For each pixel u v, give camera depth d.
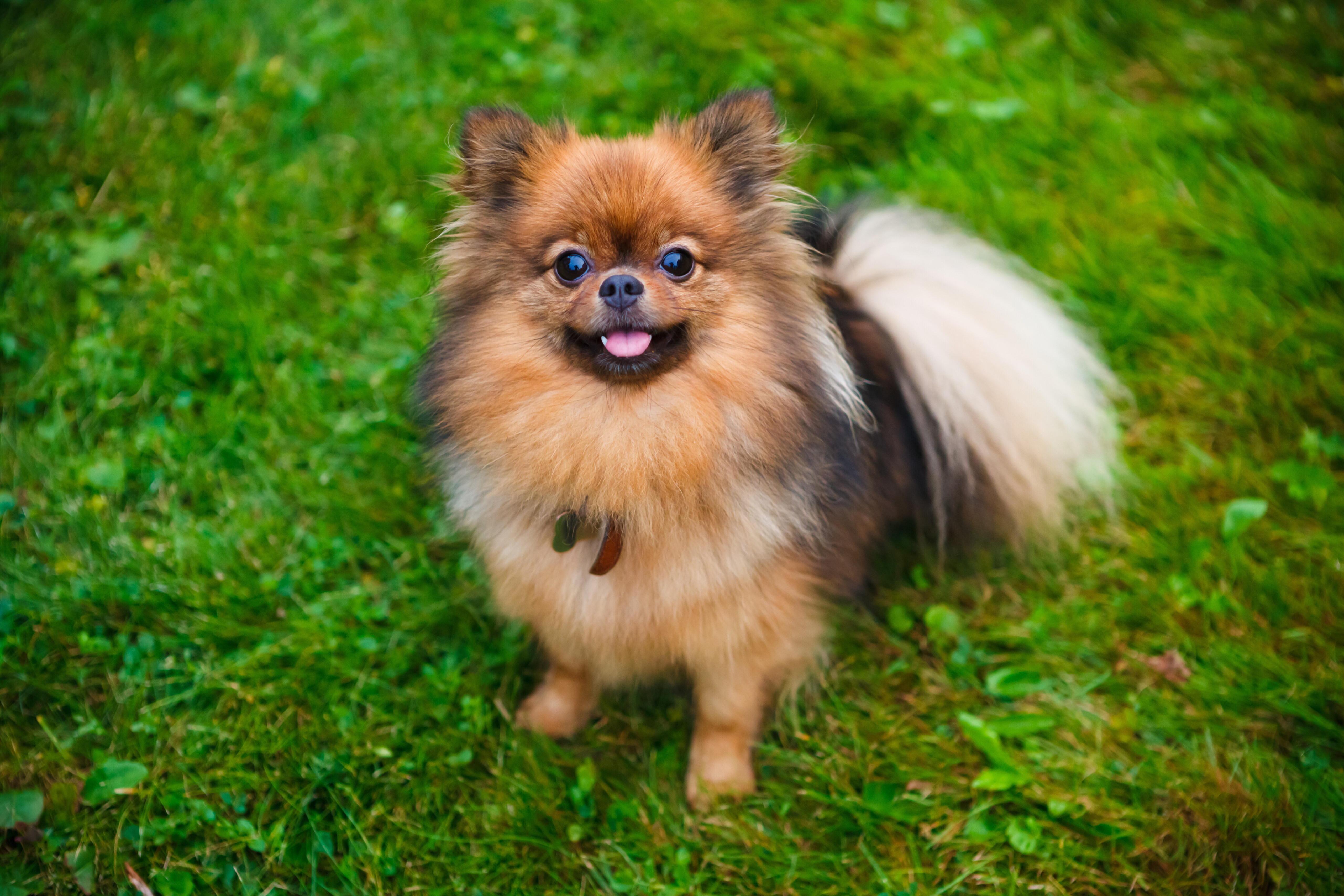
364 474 1.03
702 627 0.86
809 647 0.90
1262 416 1.04
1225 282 1.10
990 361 0.96
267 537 0.99
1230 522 0.98
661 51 1.26
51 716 0.91
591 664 0.91
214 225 1.12
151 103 1.18
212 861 0.87
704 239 0.82
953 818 0.88
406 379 1.05
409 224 1.13
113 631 0.95
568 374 0.82
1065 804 0.88
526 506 0.85
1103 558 1.00
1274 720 0.92
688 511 0.83
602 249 0.81
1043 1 1.31
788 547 0.85
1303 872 0.84
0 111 1.16
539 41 1.26
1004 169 1.17
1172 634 0.95
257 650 0.93
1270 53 1.25
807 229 0.95
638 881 0.87
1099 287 1.10
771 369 0.83
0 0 1.23
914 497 0.97
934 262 0.98
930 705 0.94
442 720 0.92
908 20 1.29
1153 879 0.86
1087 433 1.00
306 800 0.88
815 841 0.89
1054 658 0.95
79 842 0.86
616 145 0.84
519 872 0.87
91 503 0.99
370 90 1.21
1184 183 1.15
